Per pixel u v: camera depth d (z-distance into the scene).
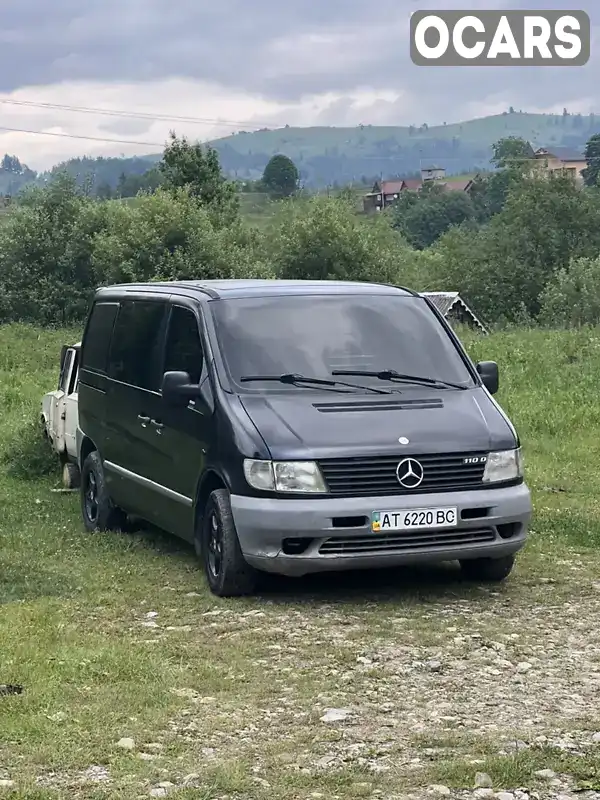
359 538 9.42
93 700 7.71
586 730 7.34
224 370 10.13
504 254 83.06
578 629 9.07
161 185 78.81
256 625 9.16
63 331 53.78
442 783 6.71
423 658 8.48
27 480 15.45
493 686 8.01
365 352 10.43
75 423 14.02
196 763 6.94
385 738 7.24
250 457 9.53
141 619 9.34
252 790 6.64
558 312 65.81
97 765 6.91
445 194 166.38
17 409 22.78
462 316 67.88
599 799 6.56
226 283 11.27
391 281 75.75
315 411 9.82
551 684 8.03
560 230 81.81
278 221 78.56
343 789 6.65
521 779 6.73
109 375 11.96
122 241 65.19
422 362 10.49
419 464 9.54
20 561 10.88
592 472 15.42
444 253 86.31
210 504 9.98
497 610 9.52
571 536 11.80
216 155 80.12
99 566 10.82
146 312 11.52
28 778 6.74
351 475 9.45
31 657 8.37
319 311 10.65
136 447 11.27
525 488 9.89
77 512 13.41
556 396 21.42
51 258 67.62
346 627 9.11
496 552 9.77
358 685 8.02
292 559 9.41
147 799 6.54
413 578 10.43
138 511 11.43
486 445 9.73
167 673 8.14
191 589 10.09
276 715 7.57
